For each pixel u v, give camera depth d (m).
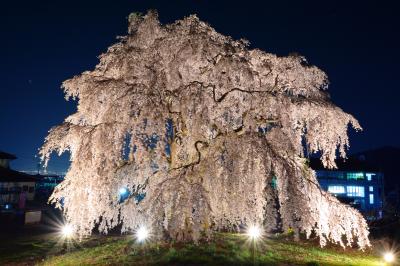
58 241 23.14
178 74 15.35
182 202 12.91
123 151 14.25
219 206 14.81
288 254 15.55
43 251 20.48
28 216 33.16
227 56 14.19
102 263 14.56
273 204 13.21
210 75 15.33
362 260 16.59
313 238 20.70
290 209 12.75
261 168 13.44
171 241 15.95
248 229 17.89
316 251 17.06
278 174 13.24
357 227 14.89
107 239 22.00
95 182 14.09
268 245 16.67
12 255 20.17
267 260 14.23
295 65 15.94
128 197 15.88
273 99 14.10
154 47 15.20
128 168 15.84
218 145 14.48
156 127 14.02
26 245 22.84
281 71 16.05
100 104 14.78
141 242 16.30
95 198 14.33
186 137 15.80
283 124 14.12
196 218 12.80
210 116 14.52
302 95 16.30
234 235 18.08
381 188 60.91
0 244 23.69
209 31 16.20
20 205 43.97
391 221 24.48
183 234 15.89
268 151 13.30
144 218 14.70
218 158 13.95
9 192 49.97
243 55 15.48
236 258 14.02
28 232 29.20
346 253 17.89
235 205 13.86
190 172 14.41
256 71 15.46
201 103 13.53
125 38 16.52
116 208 15.99
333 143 16.09
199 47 14.88
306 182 14.62
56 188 15.43
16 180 50.38
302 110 15.16
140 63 14.84
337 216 14.62
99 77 15.71
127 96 13.78
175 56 15.03
